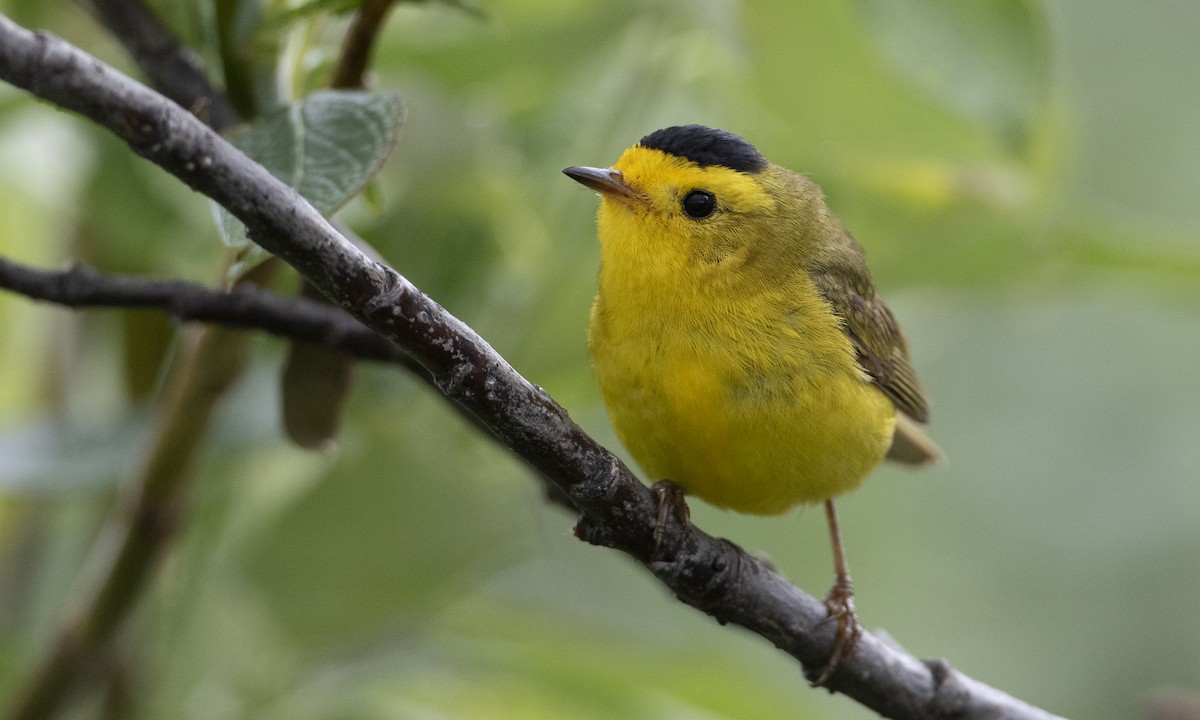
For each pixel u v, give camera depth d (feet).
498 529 6.89
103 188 6.88
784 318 6.84
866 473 6.86
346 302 6.62
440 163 6.88
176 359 6.84
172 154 6.59
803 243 6.87
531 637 6.91
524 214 6.89
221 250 6.89
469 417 6.77
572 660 6.89
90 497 6.89
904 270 6.91
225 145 6.60
